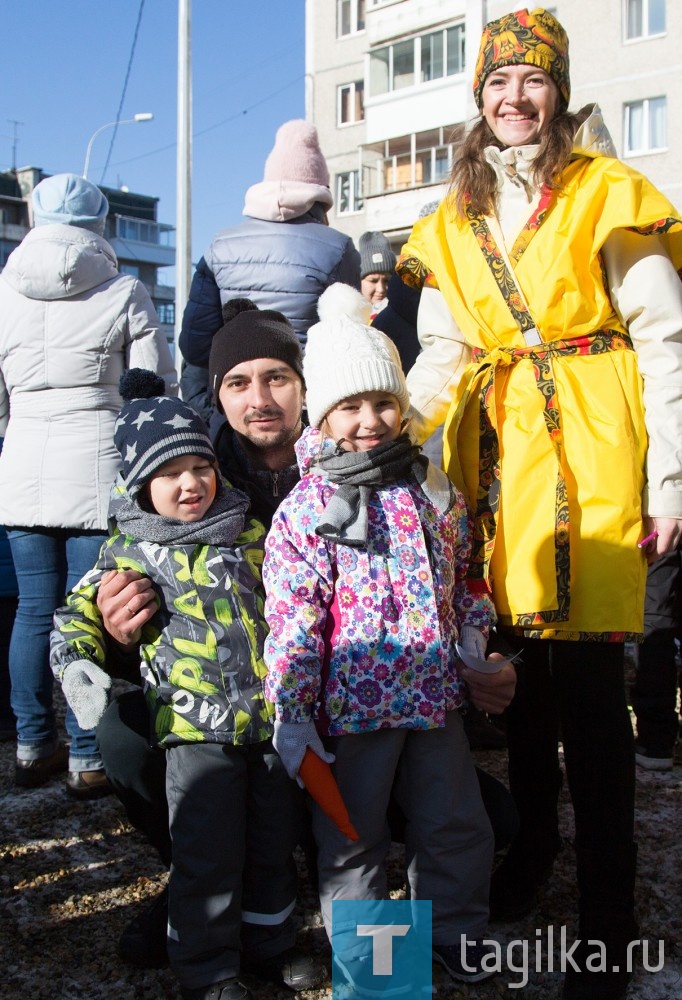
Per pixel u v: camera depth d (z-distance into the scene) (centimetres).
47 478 310
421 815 199
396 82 2548
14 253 319
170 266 6053
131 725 215
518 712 234
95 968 216
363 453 199
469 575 208
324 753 191
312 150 329
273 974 209
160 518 207
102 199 326
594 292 202
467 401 213
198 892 195
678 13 2003
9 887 253
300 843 232
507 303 206
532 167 205
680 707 403
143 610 199
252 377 227
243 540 214
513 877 233
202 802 196
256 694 201
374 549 196
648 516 198
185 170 1097
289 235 323
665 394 194
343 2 2700
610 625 192
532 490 201
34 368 313
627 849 199
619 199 196
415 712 193
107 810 304
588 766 199
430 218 231
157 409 211
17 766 325
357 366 197
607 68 2084
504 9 2320
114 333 313
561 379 201
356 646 192
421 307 236
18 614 324
